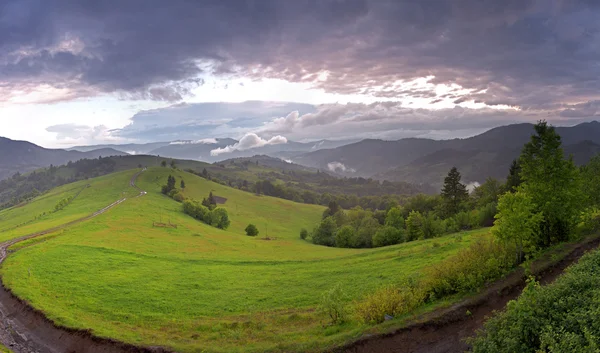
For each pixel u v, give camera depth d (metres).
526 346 16.45
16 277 41.91
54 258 50.62
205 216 131.38
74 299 36.28
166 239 82.56
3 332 30.95
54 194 185.50
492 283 27.33
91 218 97.69
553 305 17.48
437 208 105.88
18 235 74.88
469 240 48.00
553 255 30.25
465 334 22.56
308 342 23.88
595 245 31.41
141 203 132.62
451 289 27.45
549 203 33.94
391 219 99.06
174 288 41.34
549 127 35.78
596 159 56.97
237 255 68.62
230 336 27.11
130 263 52.38
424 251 47.47
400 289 28.89
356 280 39.91
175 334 28.44
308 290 39.19
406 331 23.31
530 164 36.53
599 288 17.34
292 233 150.50
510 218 29.80
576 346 13.55
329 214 174.00
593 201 43.41
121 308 34.56
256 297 38.03
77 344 27.88
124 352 25.84
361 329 24.53
